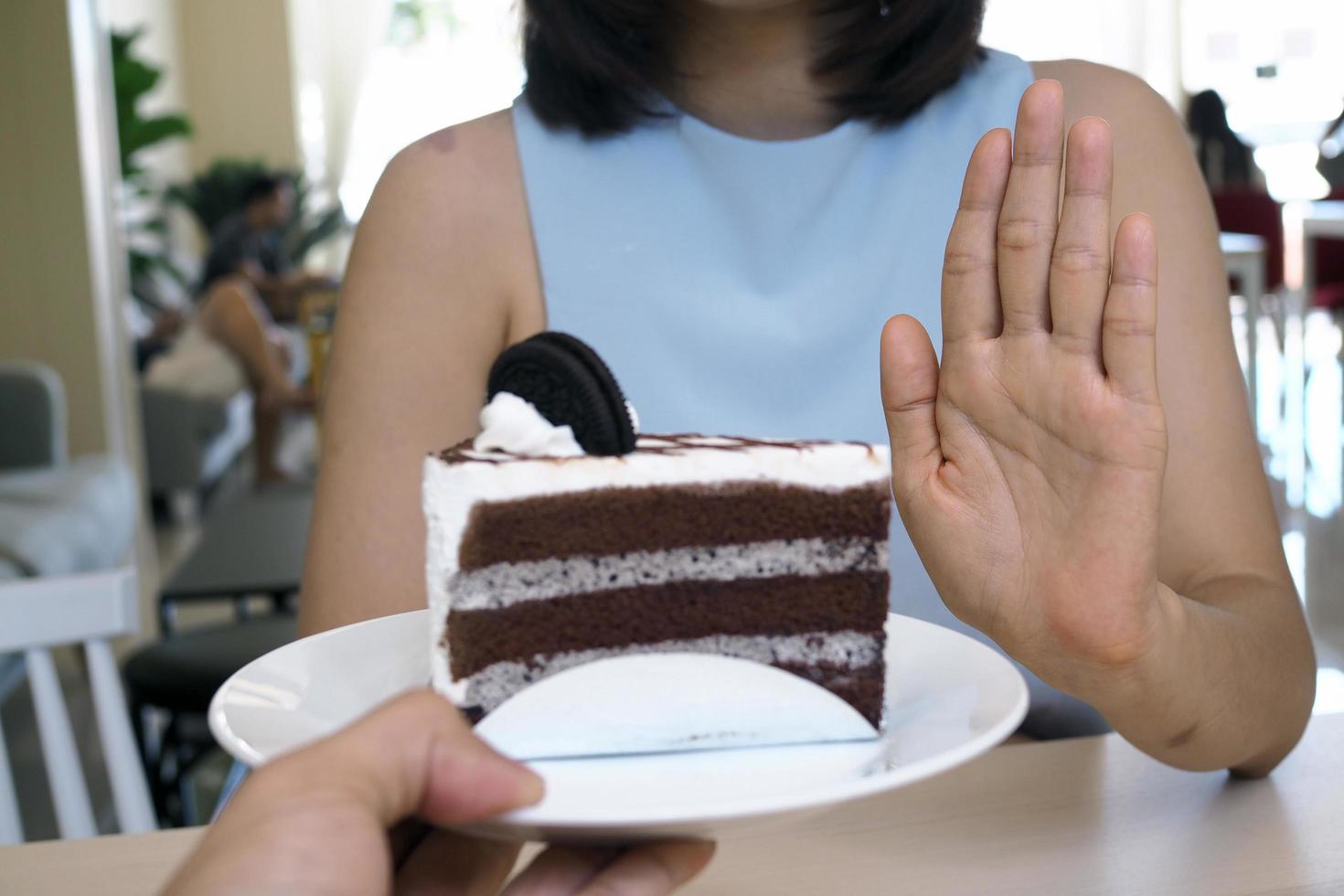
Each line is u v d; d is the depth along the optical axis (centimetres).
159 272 551
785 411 90
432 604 63
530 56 92
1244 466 84
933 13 88
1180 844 67
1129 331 59
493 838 57
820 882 65
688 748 58
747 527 64
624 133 91
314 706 59
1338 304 371
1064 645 63
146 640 286
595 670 59
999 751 76
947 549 63
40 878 67
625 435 64
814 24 90
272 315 506
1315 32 674
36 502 258
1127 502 61
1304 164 635
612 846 56
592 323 90
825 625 64
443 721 50
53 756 93
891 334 64
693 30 90
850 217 90
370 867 47
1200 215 90
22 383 294
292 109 681
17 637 92
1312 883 64
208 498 445
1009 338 61
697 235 91
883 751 57
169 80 642
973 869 66
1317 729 78
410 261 91
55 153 305
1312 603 244
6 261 308
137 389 410
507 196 92
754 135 91
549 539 63
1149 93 93
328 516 88
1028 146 60
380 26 750
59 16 301
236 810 47
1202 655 67
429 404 90
